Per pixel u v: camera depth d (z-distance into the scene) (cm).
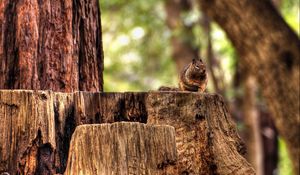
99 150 771
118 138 776
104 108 879
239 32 1770
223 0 1761
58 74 1016
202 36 2730
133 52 3412
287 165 3189
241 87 2750
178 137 858
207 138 860
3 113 823
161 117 865
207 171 853
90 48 1066
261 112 2877
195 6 2822
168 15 2828
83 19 1062
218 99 883
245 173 854
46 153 827
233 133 882
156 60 3400
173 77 3322
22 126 822
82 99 872
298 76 1728
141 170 775
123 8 3094
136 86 3450
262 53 1756
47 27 1022
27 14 1012
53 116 838
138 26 3180
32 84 995
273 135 2917
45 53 1013
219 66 2759
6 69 1004
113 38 3347
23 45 1003
